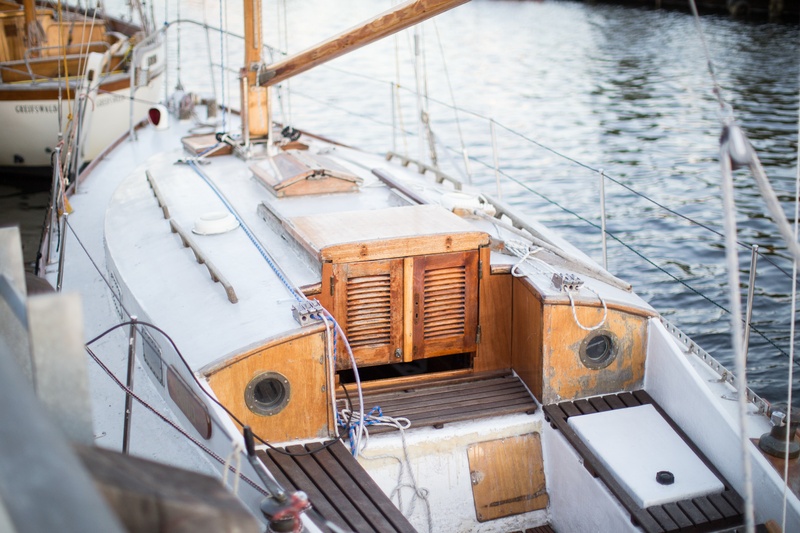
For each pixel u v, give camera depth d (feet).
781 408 13.62
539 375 15.29
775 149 50.39
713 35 91.61
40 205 41.11
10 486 4.44
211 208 19.83
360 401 14.17
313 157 21.95
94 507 4.44
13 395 4.72
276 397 14.07
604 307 15.08
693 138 53.26
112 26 49.49
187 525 5.46
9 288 7.16
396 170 24.26
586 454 14.14
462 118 59.26
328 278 15.06
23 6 42.83
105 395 16.33
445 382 15.94
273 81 21.71
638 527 13.02
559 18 108.99
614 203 41.16
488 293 15.89
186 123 32.83
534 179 45.42
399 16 16.48
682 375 14.66
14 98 40.01
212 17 87.51
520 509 15.17
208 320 14.76
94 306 19.83
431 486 14.78
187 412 14.25
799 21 96.94
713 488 13.34
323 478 13.26
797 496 12.33
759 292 31.60
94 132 40.52
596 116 59.88
